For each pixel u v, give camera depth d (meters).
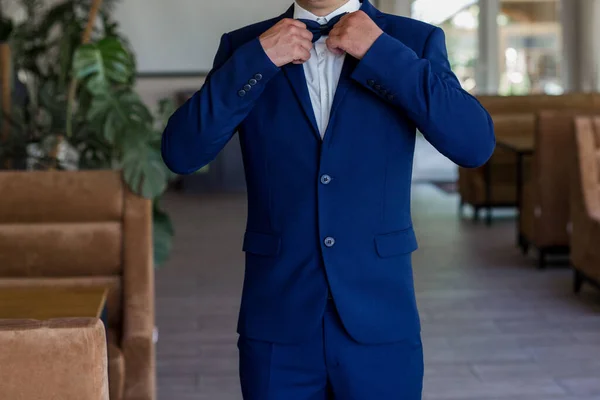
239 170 8.41
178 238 6.12
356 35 1.34
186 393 3.12
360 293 1.41
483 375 3.29
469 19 8.94
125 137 3.41
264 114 1.42
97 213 2.58
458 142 1.34
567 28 8.89
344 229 1.39
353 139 1.38
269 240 1.43
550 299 4.38
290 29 1.35
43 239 2.56
